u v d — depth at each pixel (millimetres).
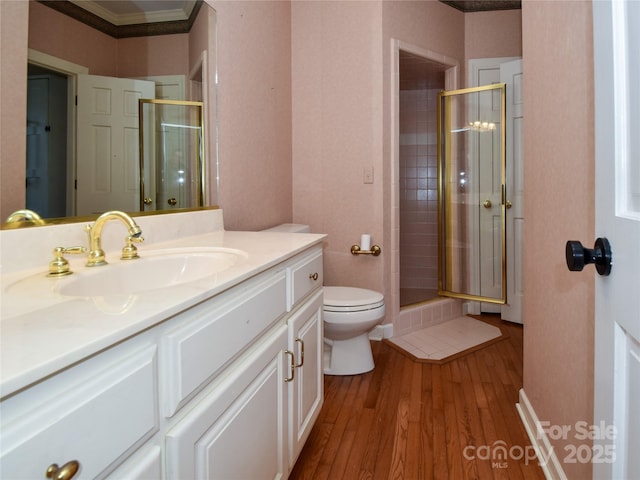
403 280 3961
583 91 1104
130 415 591
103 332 540
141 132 1415
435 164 3855
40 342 504
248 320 980
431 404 1931
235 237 1606
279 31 2586
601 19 641
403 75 3373
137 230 1100
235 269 958
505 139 2977
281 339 1188
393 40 2670
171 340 686
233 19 2006
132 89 1364
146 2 1430
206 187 1788
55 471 466
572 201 1190
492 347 2670
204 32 1769
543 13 1456
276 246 1349
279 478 1182
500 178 3035
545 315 1485
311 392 1493
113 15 1292
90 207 1192
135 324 581
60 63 1094
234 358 919
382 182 2660
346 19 2688
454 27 3150
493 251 3119
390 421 1787
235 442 902
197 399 777
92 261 1033
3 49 943
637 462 536
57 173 1090
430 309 3066
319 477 1433
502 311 3213
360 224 2729
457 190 3195
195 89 1707
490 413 1844
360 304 2154
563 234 1279
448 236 3242
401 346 2658
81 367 511
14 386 411
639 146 531
